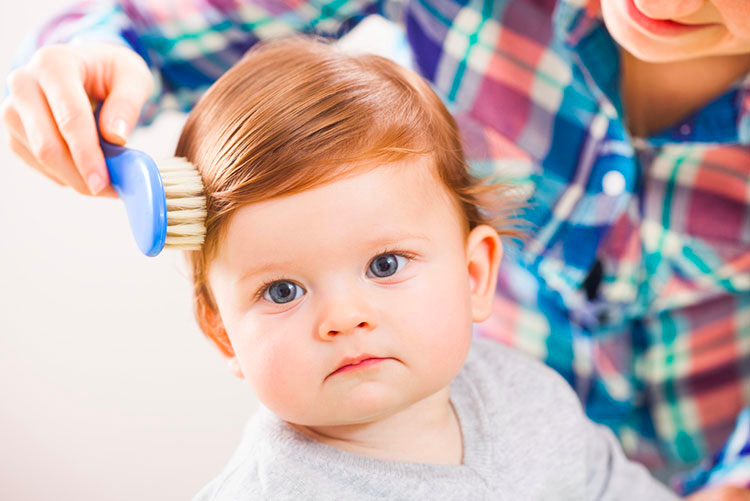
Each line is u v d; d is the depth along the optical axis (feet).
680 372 3.51
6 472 4.98
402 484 2.37
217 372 5.09
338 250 2.15
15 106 2.62
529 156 3.26
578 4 2.82
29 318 5.00
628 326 3.46
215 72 3.68
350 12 3.59
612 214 3.19
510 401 2.81
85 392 5.04
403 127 2.36
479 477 2.52
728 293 3.35
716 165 3.06
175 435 5.08
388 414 2.28
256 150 2.23
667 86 3.02
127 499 5.01
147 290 5.04
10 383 5.00
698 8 2.23
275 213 2.14
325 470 2.33
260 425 2.49
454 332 2.29
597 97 3.01
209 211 2.24
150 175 2.10
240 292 2.22
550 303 3.47
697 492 3.35
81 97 2.51
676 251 3.24
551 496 2.74
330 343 2.14
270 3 3.46
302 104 2.33
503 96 3.24
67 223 4.96
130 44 3.41
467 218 2.63
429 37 3.37
